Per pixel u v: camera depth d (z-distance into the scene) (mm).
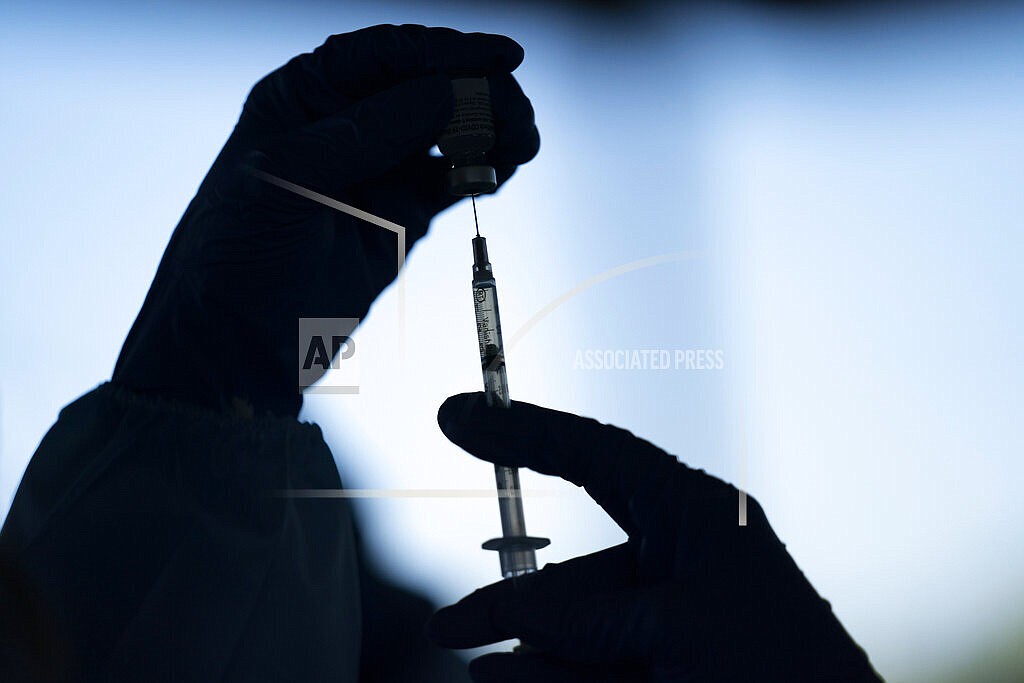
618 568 645
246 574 690
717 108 1348
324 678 701
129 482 692
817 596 623
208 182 729
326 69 716
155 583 680
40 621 647
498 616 629
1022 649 1184
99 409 713
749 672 613
